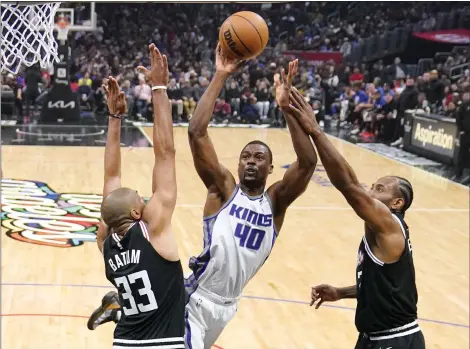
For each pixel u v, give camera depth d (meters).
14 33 4.57
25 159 13.72
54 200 10.36
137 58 23.33
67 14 19.03
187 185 12.01
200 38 24.83
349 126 20.34
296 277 7.47
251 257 3.55
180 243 8.48
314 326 6.18
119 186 3.69
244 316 6.35
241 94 21.44
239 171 3.58
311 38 24.61
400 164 14.66
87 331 5.87
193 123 3.41
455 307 6.76
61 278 7.14
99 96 21.66
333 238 9.06
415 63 23.34
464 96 13.64
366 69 22.72
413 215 10.51
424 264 8.12
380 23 24.23
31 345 5.55
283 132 19.34
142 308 3.14
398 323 3.66
